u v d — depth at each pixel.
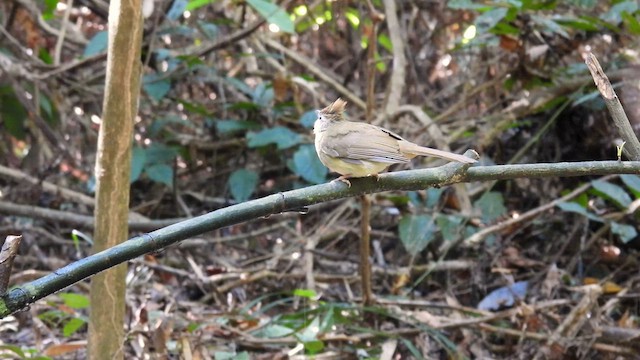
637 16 10.80
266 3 9.52
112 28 6.38
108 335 6.74
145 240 5.08
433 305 9.45
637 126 10.42
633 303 9.77
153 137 12.56
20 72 11.27
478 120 11.86
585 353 8.62
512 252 10.39
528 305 9.27
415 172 5.64
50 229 11.75
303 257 10.85
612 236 10.49
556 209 11.09
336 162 6.73
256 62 13.72
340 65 13.98
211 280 10.07
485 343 9.15
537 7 10.47
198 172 12.78
